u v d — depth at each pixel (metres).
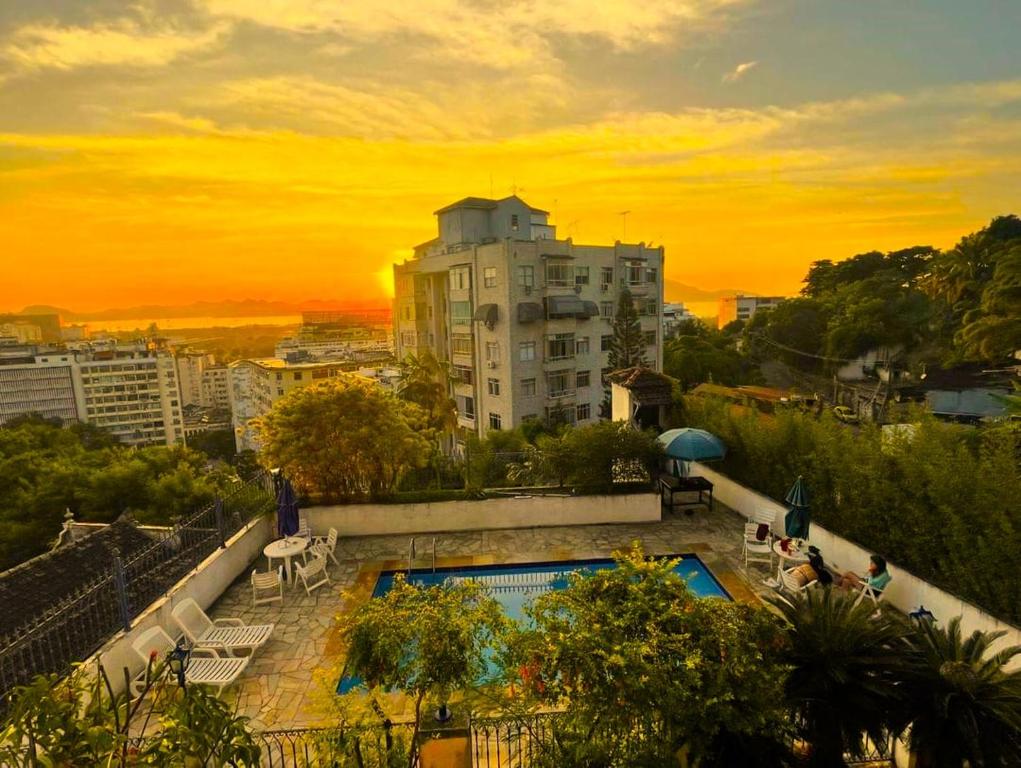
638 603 4.76
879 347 48.84
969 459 8.81
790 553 10.67
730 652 4.45
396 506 13.81
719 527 13.70
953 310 47.16
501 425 39.22
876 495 10.07
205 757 3.13
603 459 14.13
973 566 8.23
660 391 17.23
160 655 8.45
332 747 4.80
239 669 7.95
